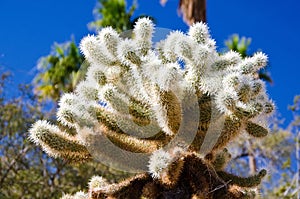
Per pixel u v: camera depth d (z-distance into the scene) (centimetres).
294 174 1157
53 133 324
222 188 326
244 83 314
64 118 322
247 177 351
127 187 327
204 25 334
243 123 316
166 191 317
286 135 1220
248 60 335
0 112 1148
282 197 1081
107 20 1462
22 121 1149
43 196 1096
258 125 331
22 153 1110
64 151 325
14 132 1142
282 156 1222
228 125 313
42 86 1501
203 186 316
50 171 1127
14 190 1114
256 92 329
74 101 328
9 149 1135
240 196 330
